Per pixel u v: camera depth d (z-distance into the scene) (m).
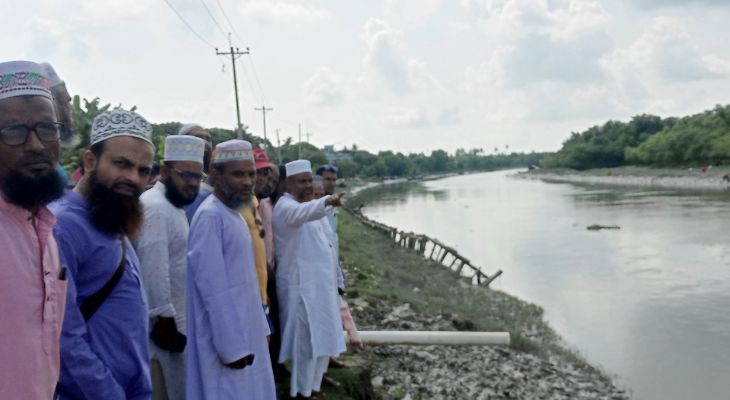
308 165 5.68
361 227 36.59
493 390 9.74
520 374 10.98
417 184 116.88
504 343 7.75
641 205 45.69
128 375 3.07
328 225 6.16
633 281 20.27
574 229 34.19
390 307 13.99
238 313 4.03
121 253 3.08
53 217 2.48
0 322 2.18
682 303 17.23
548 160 141.50
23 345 2.22
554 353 13.12
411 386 8.94
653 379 11.81
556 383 11.04
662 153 91.38
